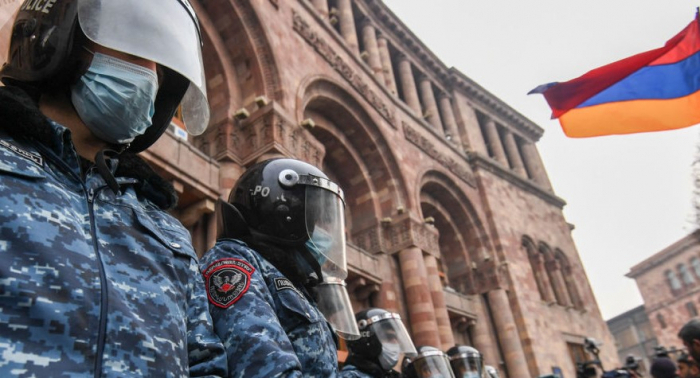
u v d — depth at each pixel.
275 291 2.45
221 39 11.34
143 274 1.44
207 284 2.27
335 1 19.67
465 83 24.98
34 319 1.10
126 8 1.74
